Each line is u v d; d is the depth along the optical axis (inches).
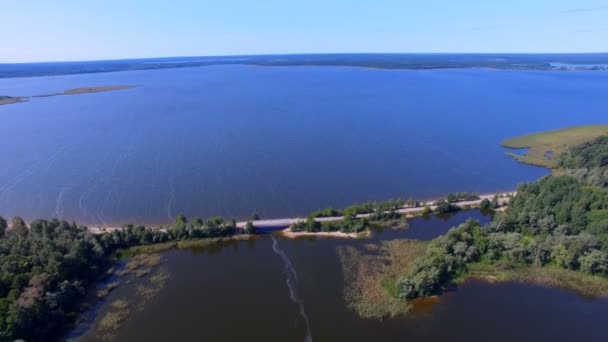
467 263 3324.3
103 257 3469.5
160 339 2610.7
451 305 2903.5
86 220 4242.1
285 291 3090.6
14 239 3272.6
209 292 3085.6
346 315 2822.3
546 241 3410.4
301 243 3784.5
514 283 3129.9
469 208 4419.3
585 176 4537.4
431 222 4153.5
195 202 4616.1
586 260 3171.8
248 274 3316.9
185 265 3462.1
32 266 2935.5
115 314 2832.2
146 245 3745.1
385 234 3922.2
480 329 2687.0
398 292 3004.4
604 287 3058.6
